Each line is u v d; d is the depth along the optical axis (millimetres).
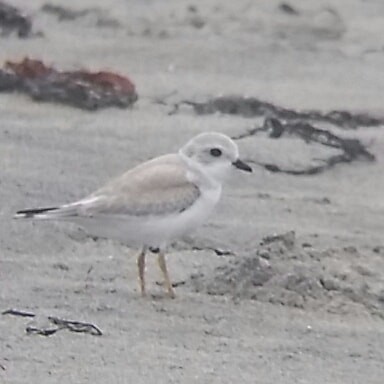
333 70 40844
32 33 41656
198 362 16812
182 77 37688
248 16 48812
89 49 40688
